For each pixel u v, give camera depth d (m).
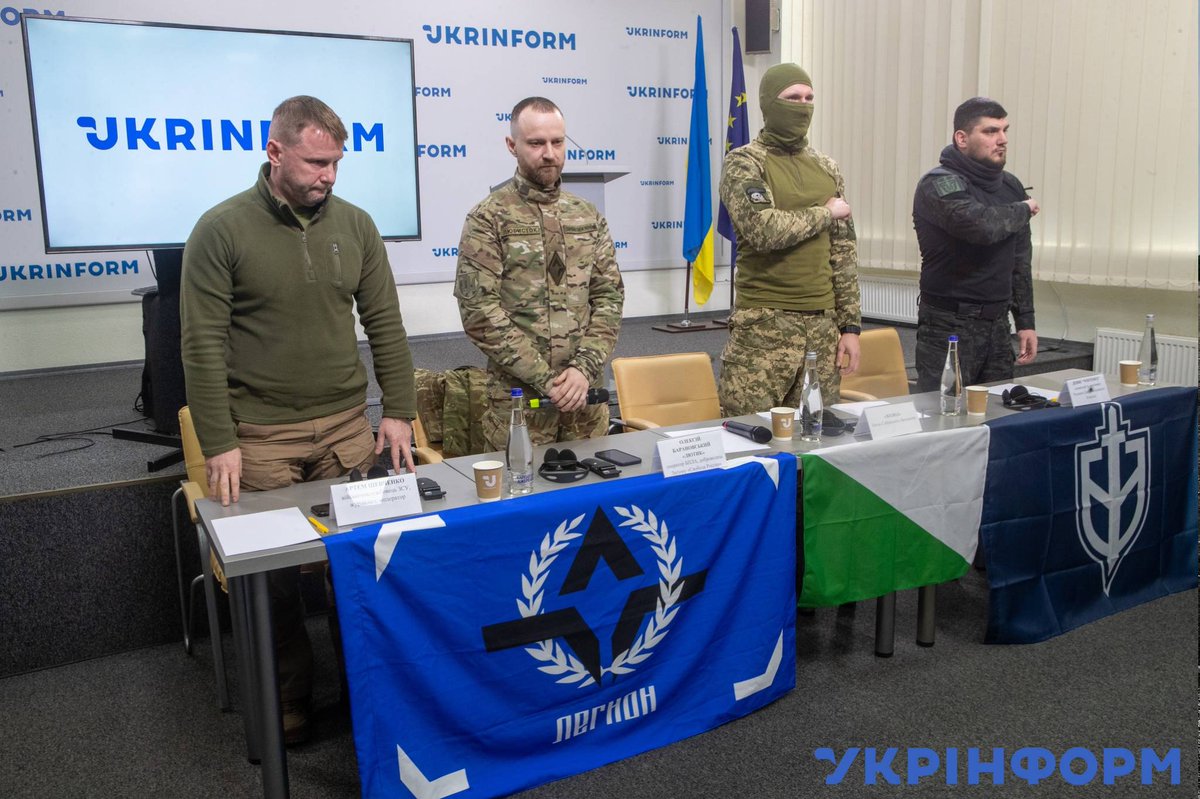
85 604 2.72
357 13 5.36
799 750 2.12
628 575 2.01
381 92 4.07
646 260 6.51
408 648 1.77
